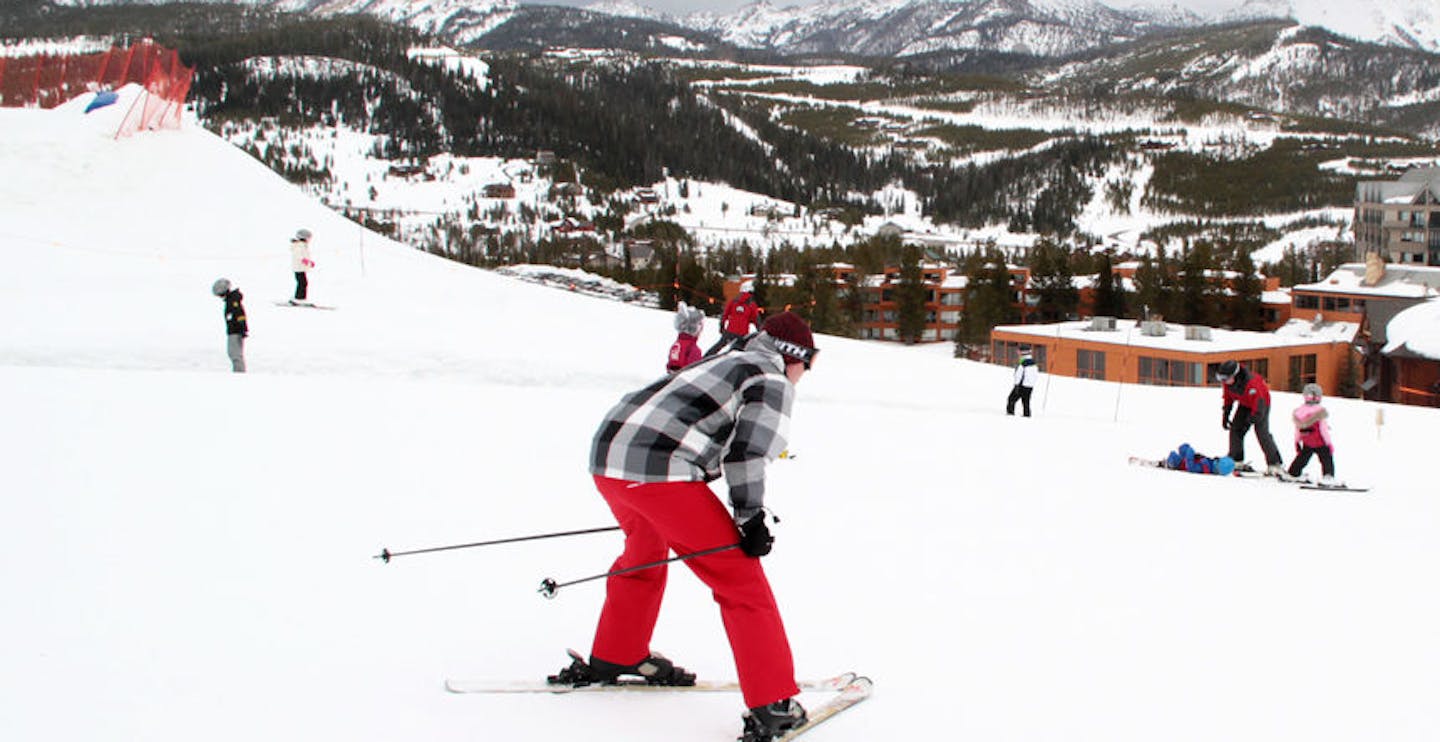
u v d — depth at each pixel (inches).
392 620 175.9
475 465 311.9
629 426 137.8
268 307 785.6
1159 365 1974.7
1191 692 159.8
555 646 167.8
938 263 4274.1
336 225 1231.5
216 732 131.0
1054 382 893.8
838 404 681.0
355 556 210.8
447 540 226.8
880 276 4025.6
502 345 729.6
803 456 382.9
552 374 679.7
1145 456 460.4
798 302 3164.4
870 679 159.6
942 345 3796.8
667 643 172.6
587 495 277.9
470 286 1045.8
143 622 167.6
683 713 144.6
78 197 1086.4
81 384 416.5
